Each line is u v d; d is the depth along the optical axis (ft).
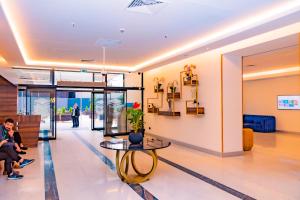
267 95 39.60
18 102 29.81
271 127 37.11
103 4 12.35
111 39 18.78
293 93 35.68
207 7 12.71
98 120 41.27
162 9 12.96
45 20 14.57
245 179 14.61
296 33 14.48
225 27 15.90
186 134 25.22
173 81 27.55
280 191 12.65
